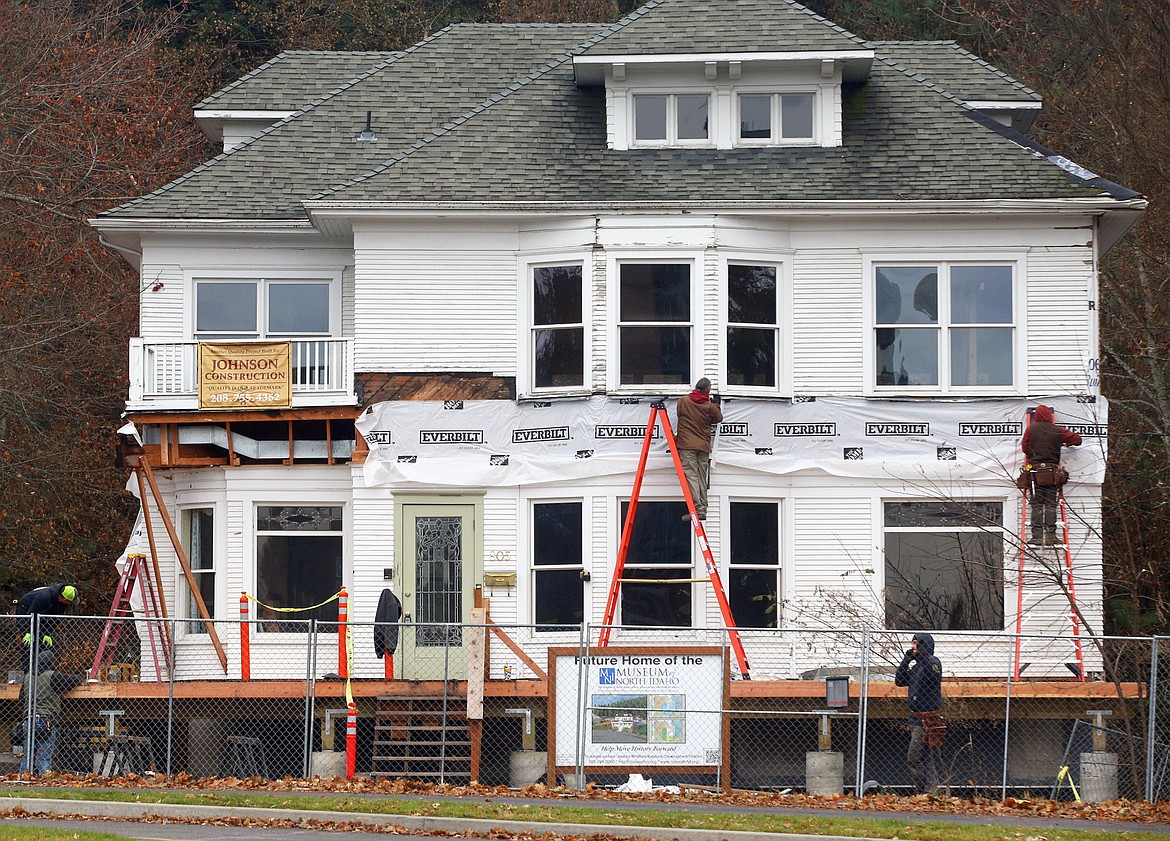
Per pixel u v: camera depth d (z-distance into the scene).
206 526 99.25
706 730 77.88
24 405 121.25
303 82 117.00
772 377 93.38
